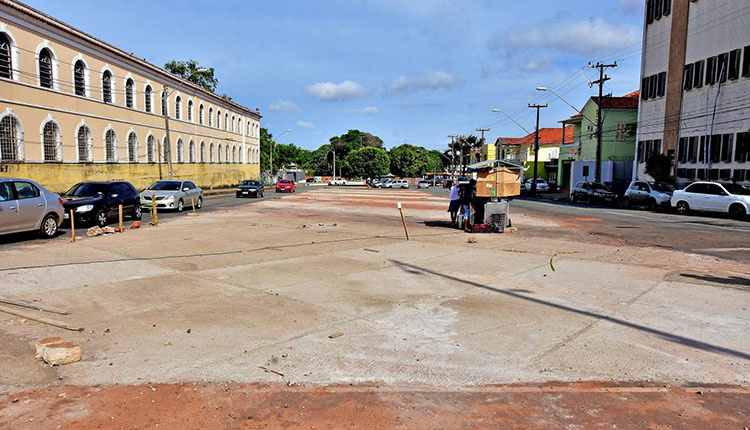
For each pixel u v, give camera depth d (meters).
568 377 4.32
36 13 27.02
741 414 3.66
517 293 7.39
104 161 34.16
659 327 5.75
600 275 8.78
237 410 3.65
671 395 3.98
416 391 4.02
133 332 5.36
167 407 3.68
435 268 9.34
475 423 3.51
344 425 3.45
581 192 36.72
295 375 4.30
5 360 4.53
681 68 32.66
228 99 67.06
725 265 9.89
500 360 4.70
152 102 41.50
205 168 54.50
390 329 5.61
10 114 25.66
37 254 10.04
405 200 36.16
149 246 11.55
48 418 3.48
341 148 128.38
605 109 47.28
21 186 12.22
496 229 15.35
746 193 22.16
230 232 14.77
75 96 30.78
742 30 27.28
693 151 31.50
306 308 6.43
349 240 13.21
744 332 5.59
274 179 92.56
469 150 110.31
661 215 23.58
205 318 5.92
